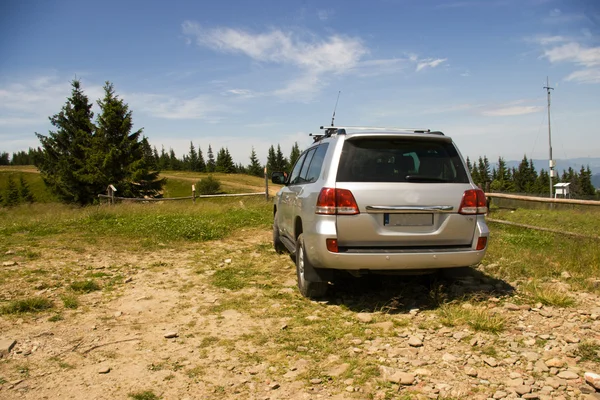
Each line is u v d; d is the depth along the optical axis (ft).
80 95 134.62
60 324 12.85
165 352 10.93
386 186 13.35
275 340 11.66
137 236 28.09
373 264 13.21
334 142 14.51
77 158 126.11
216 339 11.76
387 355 10.62
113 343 11.48
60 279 17.65
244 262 21.47
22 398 8.57
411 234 13.51
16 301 14.61
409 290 16.21
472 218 13.92
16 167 410.93
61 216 37.78
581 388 8.78
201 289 16.69
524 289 15.87
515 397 8.55
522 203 50.75
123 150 125.18
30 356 10.59
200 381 9.39
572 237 22.81
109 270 19.58
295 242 17.19
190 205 48.47
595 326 12.25
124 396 8.72
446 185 13.82
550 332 11.90
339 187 13.29
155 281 17.84
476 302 14.52
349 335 11.96
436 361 10.23
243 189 226.38
